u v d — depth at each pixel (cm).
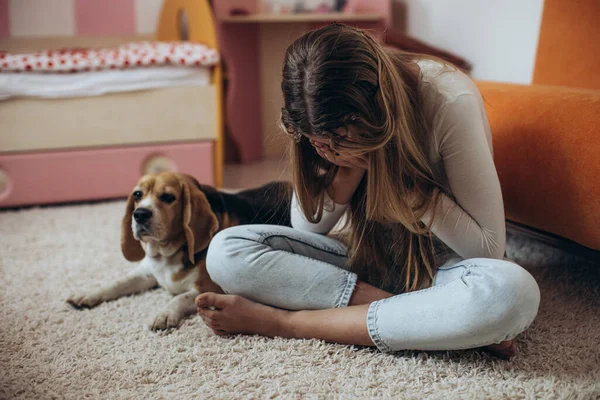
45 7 304
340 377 104
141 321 130
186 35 312
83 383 104
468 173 105
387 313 107
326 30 97
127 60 235
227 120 315
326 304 116
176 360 111
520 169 138
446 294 102
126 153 244
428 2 286
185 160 252
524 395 96
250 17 286
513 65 226
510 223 156
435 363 108
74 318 132
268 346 114
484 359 108
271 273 116
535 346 114
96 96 236
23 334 124
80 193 242
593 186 120
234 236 119
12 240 192
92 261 171
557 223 132
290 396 98
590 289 143
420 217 107
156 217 132
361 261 124
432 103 105
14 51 302
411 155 102
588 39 165
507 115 144
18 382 104
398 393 98
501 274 98
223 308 116
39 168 235
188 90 246
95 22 312
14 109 229
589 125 123
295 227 133
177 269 138
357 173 115
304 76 93
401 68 103
